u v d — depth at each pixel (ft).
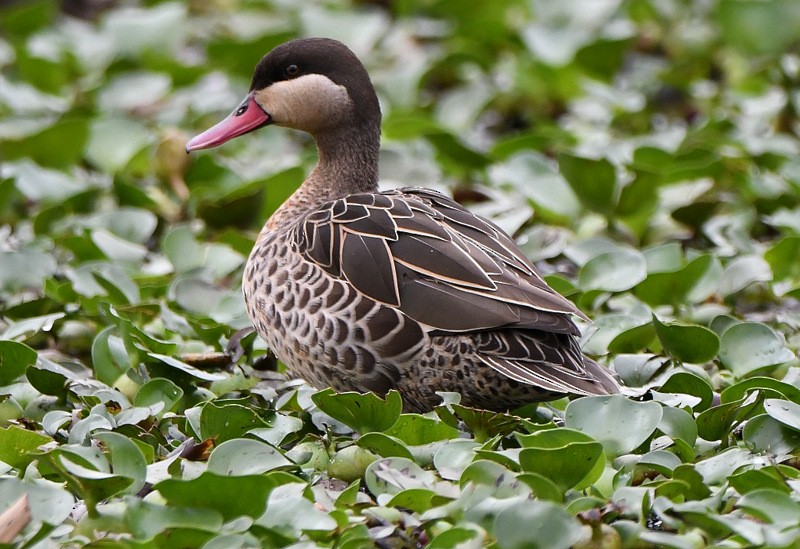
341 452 27.99
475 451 26.53
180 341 34.68
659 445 28.17
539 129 52.39
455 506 24.88
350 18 61.21
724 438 28.73
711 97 55.83
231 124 36.83
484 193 44.96
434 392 30.17
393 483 26.00
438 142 46.75
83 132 48.47
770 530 23.70
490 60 58.95
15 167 46.16
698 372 31.68
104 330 32.76
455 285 29.60
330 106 35.53
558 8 62.69
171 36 59.82
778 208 43.60
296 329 30.96
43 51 59.62
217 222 42.91
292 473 27.27
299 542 23.91
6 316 36.27
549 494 24.71
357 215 31.12
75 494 26.61
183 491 24.57
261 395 31.71
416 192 32.78
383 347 29.94
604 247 39.22
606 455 27.12
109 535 24.94
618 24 61.87
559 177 44.68
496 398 29.89
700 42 60.95
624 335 32.71
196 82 58.03
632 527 24.21
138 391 30.42
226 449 26.76
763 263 36.70
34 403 31.12
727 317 33.65
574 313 28.96
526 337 29.37
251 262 32.48
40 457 25.38
